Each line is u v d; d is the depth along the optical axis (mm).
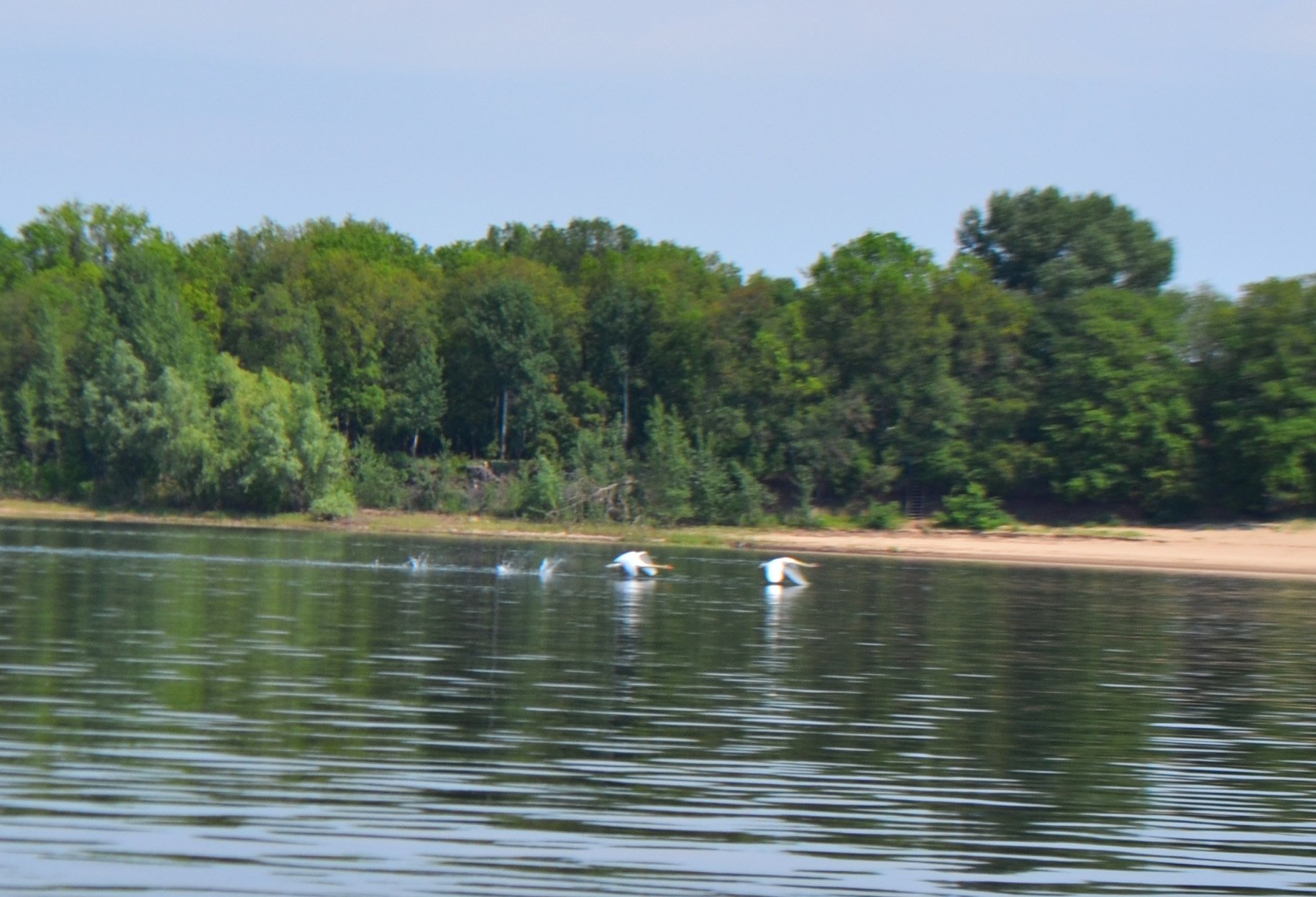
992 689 59781
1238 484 188500
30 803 37094
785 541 178500
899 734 49500
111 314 197000
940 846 36875
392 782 40500
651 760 44125
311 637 68625
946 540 181625
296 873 32906
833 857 35562
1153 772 45219
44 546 125625
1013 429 199750
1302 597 116812
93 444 190500
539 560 132250
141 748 43250
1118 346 193500
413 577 106938
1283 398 183875
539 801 39156
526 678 58219
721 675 60844
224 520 185000
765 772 43312
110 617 73688
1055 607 99000
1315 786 44000
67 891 31203
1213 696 59812
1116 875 35188
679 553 154750
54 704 49000
